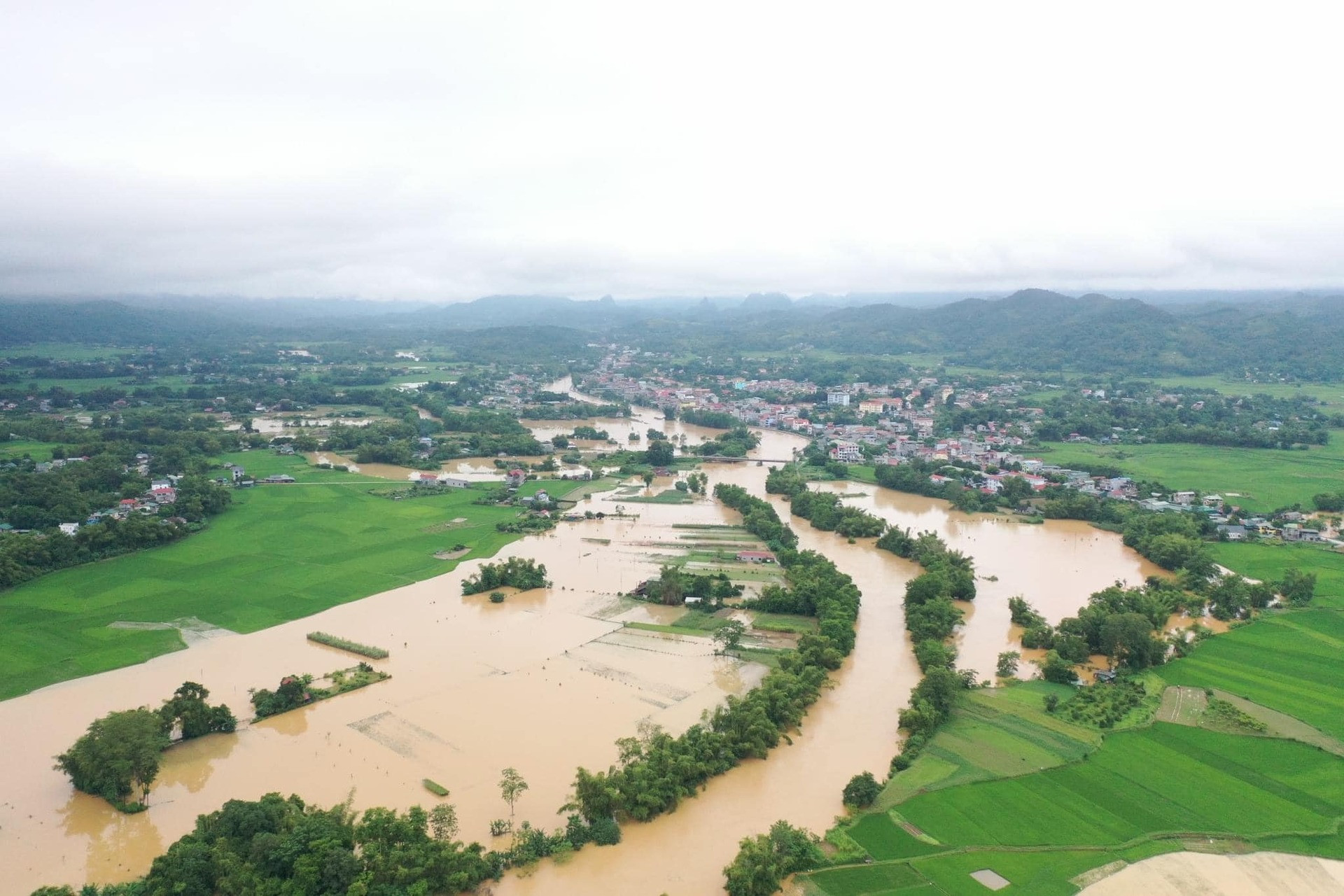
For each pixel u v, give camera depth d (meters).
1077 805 133.62
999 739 154.12
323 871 110.88
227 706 158.00
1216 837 125.94
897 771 143.75
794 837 120.62
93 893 108.94
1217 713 164.00
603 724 161.00
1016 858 120.44
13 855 122.75
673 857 122.62
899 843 123.88
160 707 164.38
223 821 119.88
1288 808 133.50
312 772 143.50
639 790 131.25
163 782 141.12
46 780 141.75
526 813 132.00
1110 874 117.25
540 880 117.25
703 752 144.00
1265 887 115.12
